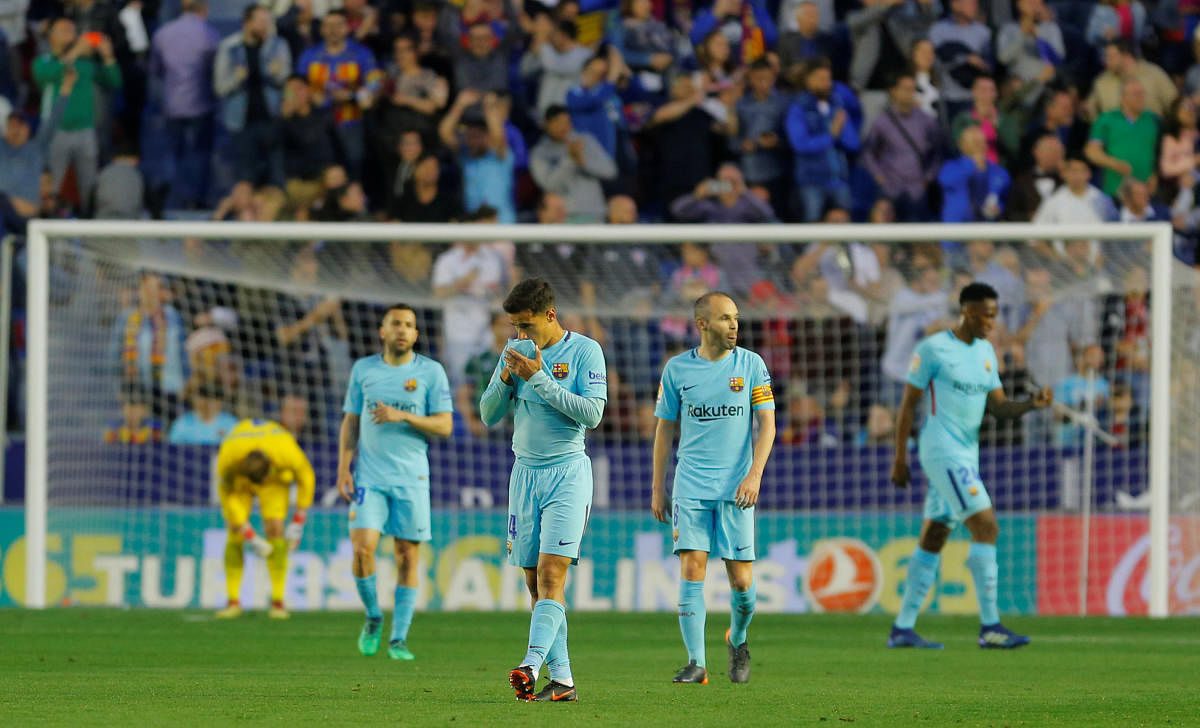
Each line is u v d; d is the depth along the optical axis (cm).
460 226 4719
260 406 5422
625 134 6291
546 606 2061
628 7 6562
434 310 5566
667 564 4941
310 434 5422
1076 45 6556
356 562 2994
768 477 4969
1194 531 4903
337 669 2702
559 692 2073
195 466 5138
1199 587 4884
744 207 6128
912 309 5422
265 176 6294
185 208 6316
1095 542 4834
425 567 4919
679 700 2123
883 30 6438
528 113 6456
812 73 6272
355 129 6278
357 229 4722
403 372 3000
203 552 4897
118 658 2950
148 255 5088
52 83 6234
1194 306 5012
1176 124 6350
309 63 6328
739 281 5800
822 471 4953
